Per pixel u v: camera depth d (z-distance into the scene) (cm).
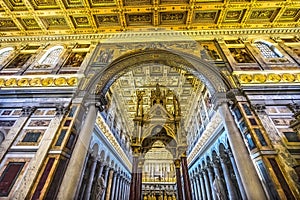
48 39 1240
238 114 820
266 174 632
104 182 947
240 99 846
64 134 749
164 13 1159
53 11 1123
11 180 628
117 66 934
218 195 1019
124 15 1165
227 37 1192
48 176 633
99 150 991
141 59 944
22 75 984
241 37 1184
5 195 588
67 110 816
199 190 1199
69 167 467
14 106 876
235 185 924
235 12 1141
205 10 1130
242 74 938
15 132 769
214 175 1142
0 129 793
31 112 844
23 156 698
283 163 646
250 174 594
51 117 823
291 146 689
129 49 995
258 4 1083
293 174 618
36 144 730
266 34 1188
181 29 1230
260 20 1184
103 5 1109
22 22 1184
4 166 671
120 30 1245
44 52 1161
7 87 929
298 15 1140
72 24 1200
